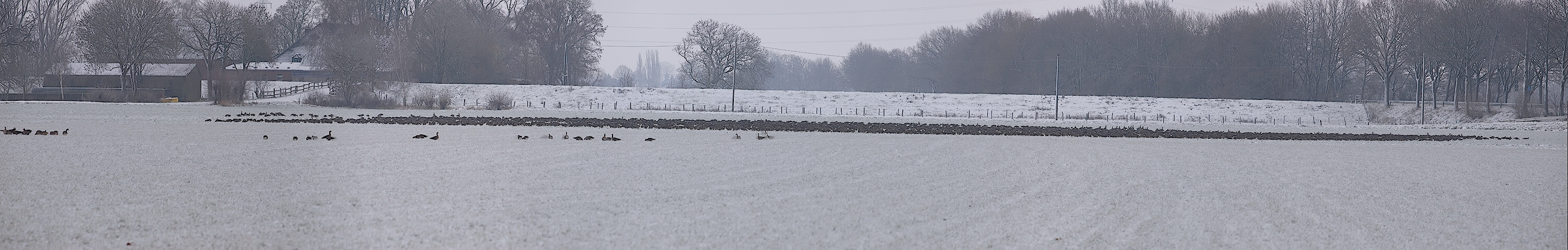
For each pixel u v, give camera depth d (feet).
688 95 265.95
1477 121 225.56
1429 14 237.25
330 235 28.25
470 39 290.35
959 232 29.84
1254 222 32.14
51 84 253.85
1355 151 75.10
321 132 86.43
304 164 50.85
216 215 31.58
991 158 60.29
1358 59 296.30
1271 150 74.38
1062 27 354.54
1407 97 335.88
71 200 34.81
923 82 437.99
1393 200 38.52
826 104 259.39
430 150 61.72
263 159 53.72
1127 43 349.00
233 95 208.85
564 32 332.80
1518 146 88.33
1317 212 34.68
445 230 29.09
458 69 290.97
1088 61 347.97
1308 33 323.16
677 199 36.55
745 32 316.19
